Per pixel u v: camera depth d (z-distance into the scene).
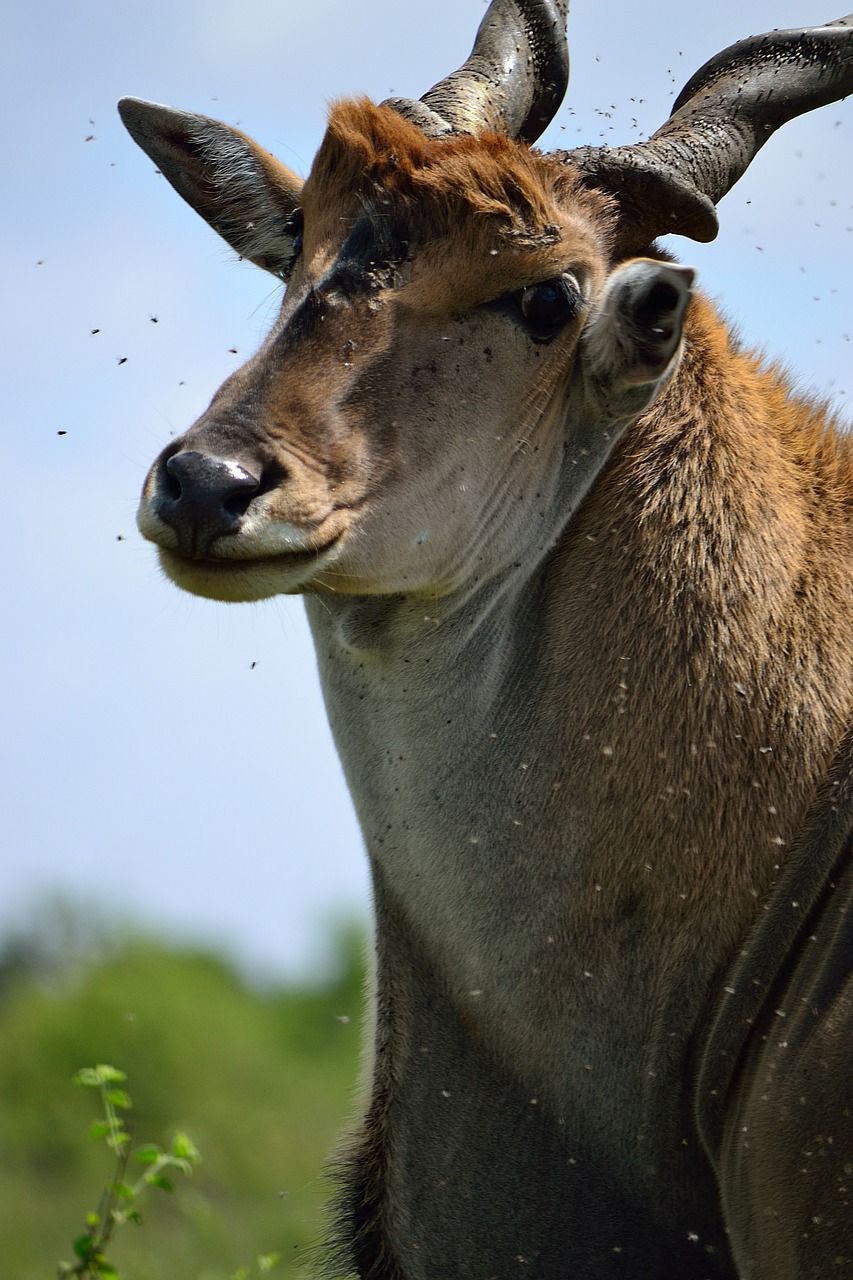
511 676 19.33
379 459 17.75
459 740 19.27
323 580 18.06
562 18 21.94
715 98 20.70
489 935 19.16
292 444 17.23
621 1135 18.88
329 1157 20.70
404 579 18.28
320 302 18.06
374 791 19.89
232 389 17.59
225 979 60.34
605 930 18.86
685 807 18.73
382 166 18.39
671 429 19.58
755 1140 17.83
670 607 19.06
